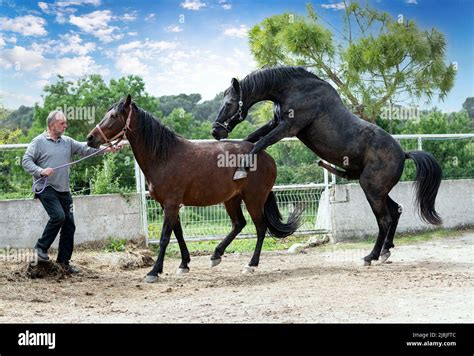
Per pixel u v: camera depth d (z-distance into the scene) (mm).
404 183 12508
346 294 6734
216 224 11688
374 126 9148
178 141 8391
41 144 8062
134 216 11141
